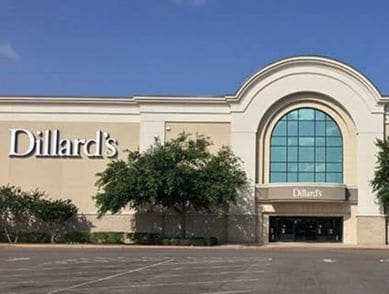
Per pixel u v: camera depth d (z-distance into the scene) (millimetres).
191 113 52938
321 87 52812
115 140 53062
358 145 52219
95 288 18219
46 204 50031
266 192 51719
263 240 51781
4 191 50188
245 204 51688
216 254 36156
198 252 38344
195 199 48250
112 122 53219
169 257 32562
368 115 52438
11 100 53156
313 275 23156
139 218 52156
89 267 25625
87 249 41281
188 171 46969
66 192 52625
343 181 52250
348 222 51812
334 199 50500
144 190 46906
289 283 20250
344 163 52406
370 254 38688
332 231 52250
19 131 53188
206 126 52844
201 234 51875
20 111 53281
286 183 51031
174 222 52062
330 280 21391
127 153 52656
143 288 18344
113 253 35938
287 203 51906
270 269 25641
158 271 24078
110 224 52219
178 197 47750
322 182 52156
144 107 53000
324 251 42156
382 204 51375
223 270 24906
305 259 32500
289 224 52375
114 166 48719
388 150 49875
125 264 27391
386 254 38906
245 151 52344
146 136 52656
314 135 52844
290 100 53094
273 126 53031
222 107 53125
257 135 52719
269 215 52281
